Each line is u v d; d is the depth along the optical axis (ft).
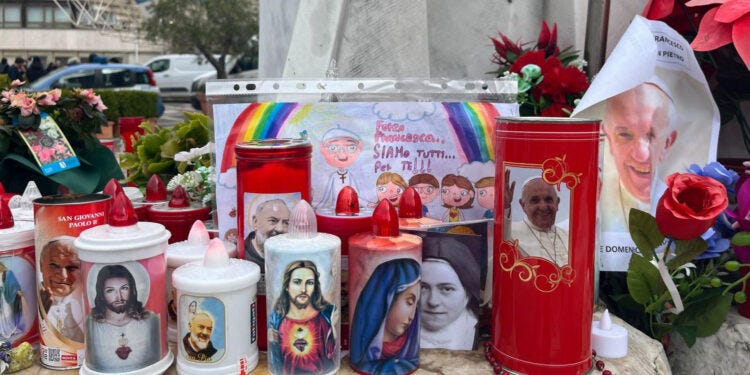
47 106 5.75
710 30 4.00
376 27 5.24
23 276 3.14
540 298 2.80
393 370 2.88
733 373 3.85
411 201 3.23
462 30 6.09
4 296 3.08
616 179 4.04
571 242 2.77
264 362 3.06
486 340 3.35
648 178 4.02
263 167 3.03
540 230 2.80
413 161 3.58
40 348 3.14
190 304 2.81
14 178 5.56
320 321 2.80
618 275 4.49
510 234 2.88
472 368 3.01
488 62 6.09
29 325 3.19
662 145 4.10
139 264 2.81
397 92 3.62
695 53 5.06
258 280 2.97
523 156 2.81
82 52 75.77
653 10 4.87
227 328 2.82
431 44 6.15
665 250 3.60
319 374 2.83
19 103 5.28
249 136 3.56
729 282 4.20
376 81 3.61
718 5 4.69
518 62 4.91
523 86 4.75
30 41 74.59
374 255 2.82
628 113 4.03
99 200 3.11
